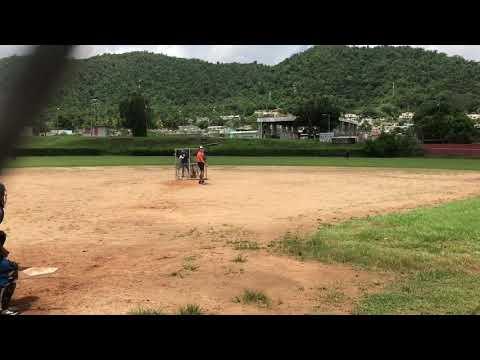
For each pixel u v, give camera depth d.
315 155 57.31
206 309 5.24
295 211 13.74
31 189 20.38
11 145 1.16
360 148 56.56
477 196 17.27
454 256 7.60
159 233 10.34
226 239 9.52
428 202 15.66
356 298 5.70
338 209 14.11
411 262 7.28
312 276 6.71
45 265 7.45
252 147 59.12
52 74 1.10
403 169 34.84
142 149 58.38
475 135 63.50
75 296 5.73
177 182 23.97
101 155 57.97
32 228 11.05
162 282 6.40
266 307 5.36
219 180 25.27
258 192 19.28
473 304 5.42
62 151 56.94
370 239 8.96
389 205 14.99
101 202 16.06
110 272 6.97
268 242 9.14
